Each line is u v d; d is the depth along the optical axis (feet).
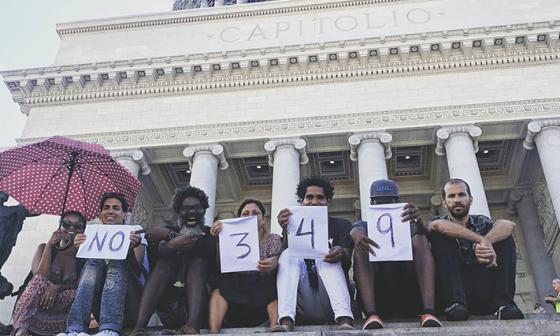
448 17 138.92
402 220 29.76
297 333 25.13
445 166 127.44
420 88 123.24
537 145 113.50
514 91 119.03
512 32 121.49
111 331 28.48
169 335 28.71
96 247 30.81
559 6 135.44
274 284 32.04
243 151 125.18
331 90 126.62
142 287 32.35
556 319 28.94
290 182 113.09
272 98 127.75
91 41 150.51
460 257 30.37
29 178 39.63
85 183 40.14
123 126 127.54
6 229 56.90
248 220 31.71
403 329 24.98
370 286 29.22
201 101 129.70
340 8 147.23
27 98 133.90
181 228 33.73
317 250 29.84
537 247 127.13
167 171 134.62
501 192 136.67
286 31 145.28
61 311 33.14
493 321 26.76
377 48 125.18
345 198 140.56
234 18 151.43
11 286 56.49
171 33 150.41
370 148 115.75
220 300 31.65
